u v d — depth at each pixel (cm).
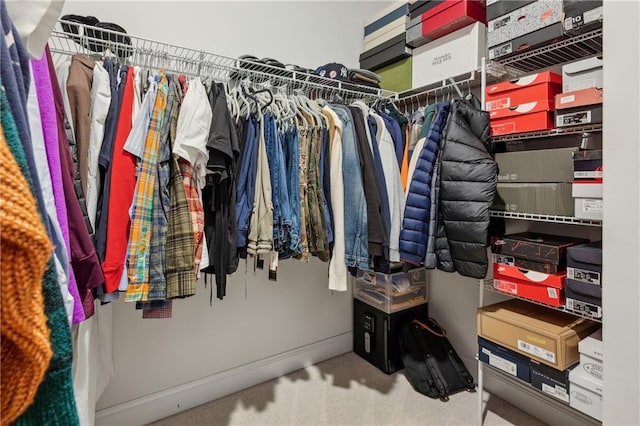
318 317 228
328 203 153
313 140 149
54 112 64
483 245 136
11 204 35
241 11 188
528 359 138
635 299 96
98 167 105
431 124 159
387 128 171
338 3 228
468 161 140
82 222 82
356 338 238
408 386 198
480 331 157
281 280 211
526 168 141
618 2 98
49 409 45
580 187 121
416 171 156
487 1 155
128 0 158
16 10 52
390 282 210
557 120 131
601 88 119
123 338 162
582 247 125
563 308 129
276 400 186
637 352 96
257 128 135
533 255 137
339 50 228
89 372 110
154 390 171
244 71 154
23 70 51
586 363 123
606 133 102
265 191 133
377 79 199
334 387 197
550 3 132
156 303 116
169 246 111
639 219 95
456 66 178
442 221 151
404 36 201
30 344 37
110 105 108
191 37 173
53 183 62
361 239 148
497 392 187
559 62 158
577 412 153
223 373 191
